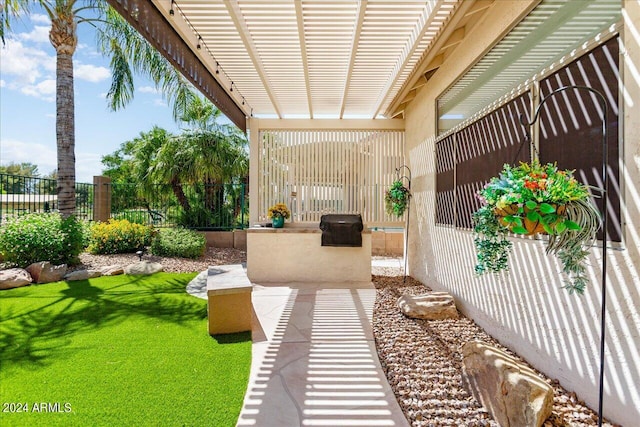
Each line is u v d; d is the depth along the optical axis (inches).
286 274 236.5
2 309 159.6
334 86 220.5
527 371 83.7
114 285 207.6
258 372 102.7
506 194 70.1
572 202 67.0
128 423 77.1
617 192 76.0
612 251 76.8
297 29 152.0
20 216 240.1
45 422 76.9
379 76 205.0
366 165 274.1
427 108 211.2
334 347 122.3
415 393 91.9
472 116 148.3
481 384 86.7
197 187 383.2
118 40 303.7
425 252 216.4
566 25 92.9
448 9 132.8
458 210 164.2
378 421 80.3
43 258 228.7
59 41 261.4
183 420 78.7
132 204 376.8
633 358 71.9
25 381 95.0
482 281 138.9
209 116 422.9
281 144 275.0
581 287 73.6
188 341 125.5
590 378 83.1
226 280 146.7
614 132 76.7
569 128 90.5
